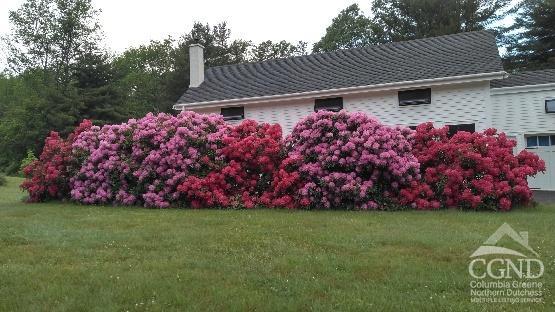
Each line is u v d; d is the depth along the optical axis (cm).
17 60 3841
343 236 601
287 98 1881
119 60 4391
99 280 414
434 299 362
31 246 562
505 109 1719
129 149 1079
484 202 885
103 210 927
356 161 912
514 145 975
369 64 1945
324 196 912
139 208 966
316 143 966
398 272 434
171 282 407
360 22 4581
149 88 4756
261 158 971
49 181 1104
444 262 469
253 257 495
